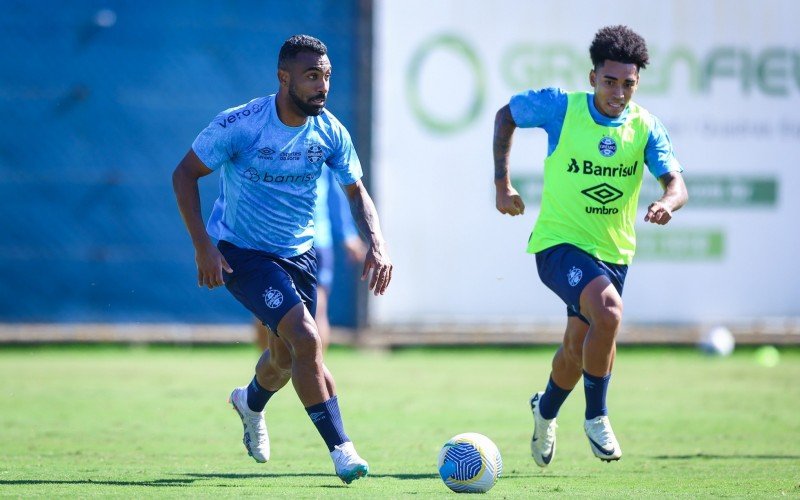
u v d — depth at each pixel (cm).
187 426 3297
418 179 5591
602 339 2339
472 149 5619
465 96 5603
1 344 5806
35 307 5612
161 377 4666
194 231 2191
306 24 5672
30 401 3888
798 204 5806
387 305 5638
